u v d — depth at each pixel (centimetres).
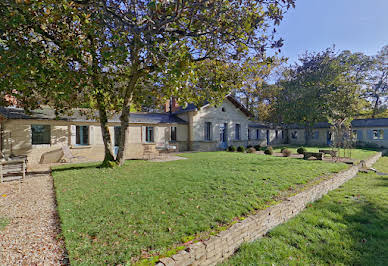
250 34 612
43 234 345
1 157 1016
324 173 819
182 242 308
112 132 1501
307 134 2978
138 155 1596
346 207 543
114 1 590
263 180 676
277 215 444
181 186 603
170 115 2073
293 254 336
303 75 2784
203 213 411
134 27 497
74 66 674
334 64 2572
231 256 329
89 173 819
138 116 1788
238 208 438
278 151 1983
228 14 601
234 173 777
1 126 1106
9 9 491
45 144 1249
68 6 553
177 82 633
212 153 1636
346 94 2380
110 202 473
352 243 368
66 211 422
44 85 664
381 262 316
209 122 2077
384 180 870
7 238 330
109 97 988
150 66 746
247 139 2448
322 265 308
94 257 269
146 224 363
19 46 528
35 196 563
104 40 643
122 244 299
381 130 2575
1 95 815
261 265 303
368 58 3353
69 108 961
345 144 1377
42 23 583
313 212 516
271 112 2967
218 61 805
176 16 475
